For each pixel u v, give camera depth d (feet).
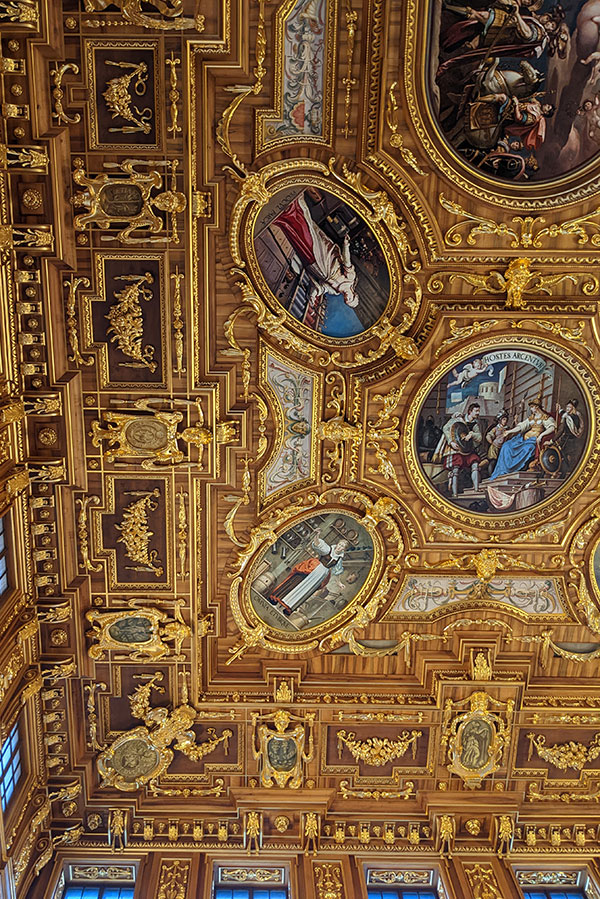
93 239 35.47
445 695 43.47
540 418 39.70
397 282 37.27
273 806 43.75
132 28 32.37
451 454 40.34
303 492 40.91
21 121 33.32
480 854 43.80
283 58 33.53
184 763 44.09
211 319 37.55
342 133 34.86
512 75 33.53
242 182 35.24
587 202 35.96
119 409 38.19
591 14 32.40
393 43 32.86
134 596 41.34
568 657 44.42
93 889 42.63
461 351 37.99
